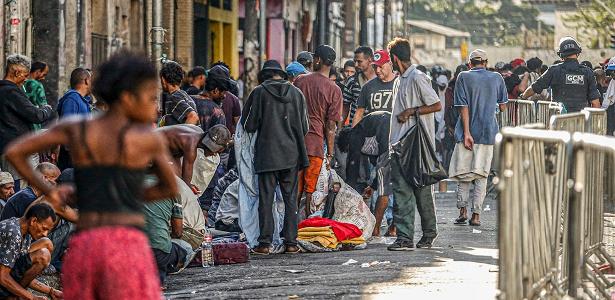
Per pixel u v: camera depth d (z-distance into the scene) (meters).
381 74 22.42
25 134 20.52
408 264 18.38
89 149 9.73
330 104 21.42
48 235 16.00
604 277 13.22
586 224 12.74
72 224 16.00
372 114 22.31
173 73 20.61
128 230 9.68
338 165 23.91
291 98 20.22
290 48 70.25
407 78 20.02
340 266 18.36
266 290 16.05
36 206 14.67
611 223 13.40
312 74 21.56
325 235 20.41
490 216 26.67
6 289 14.58
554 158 11.95
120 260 9.59
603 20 107.81
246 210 20.42
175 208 16.31
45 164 16.25
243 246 18.92
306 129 20.44
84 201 9.71
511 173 10.34
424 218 20.42
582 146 10.83
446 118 35.41
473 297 15.17
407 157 19.94
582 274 12.54
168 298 15.53
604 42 107.12
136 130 9.80
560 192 12.36
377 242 21.75
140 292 9.64
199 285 16.64
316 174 21.19
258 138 20.25
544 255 11.70
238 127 20.52
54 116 22.06
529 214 11.11
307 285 16.44
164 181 10.15
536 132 10.59
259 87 20.27
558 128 13.68
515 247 10.59
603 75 34.34
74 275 9.66
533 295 11.23
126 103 9.81
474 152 24.28
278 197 20.64
